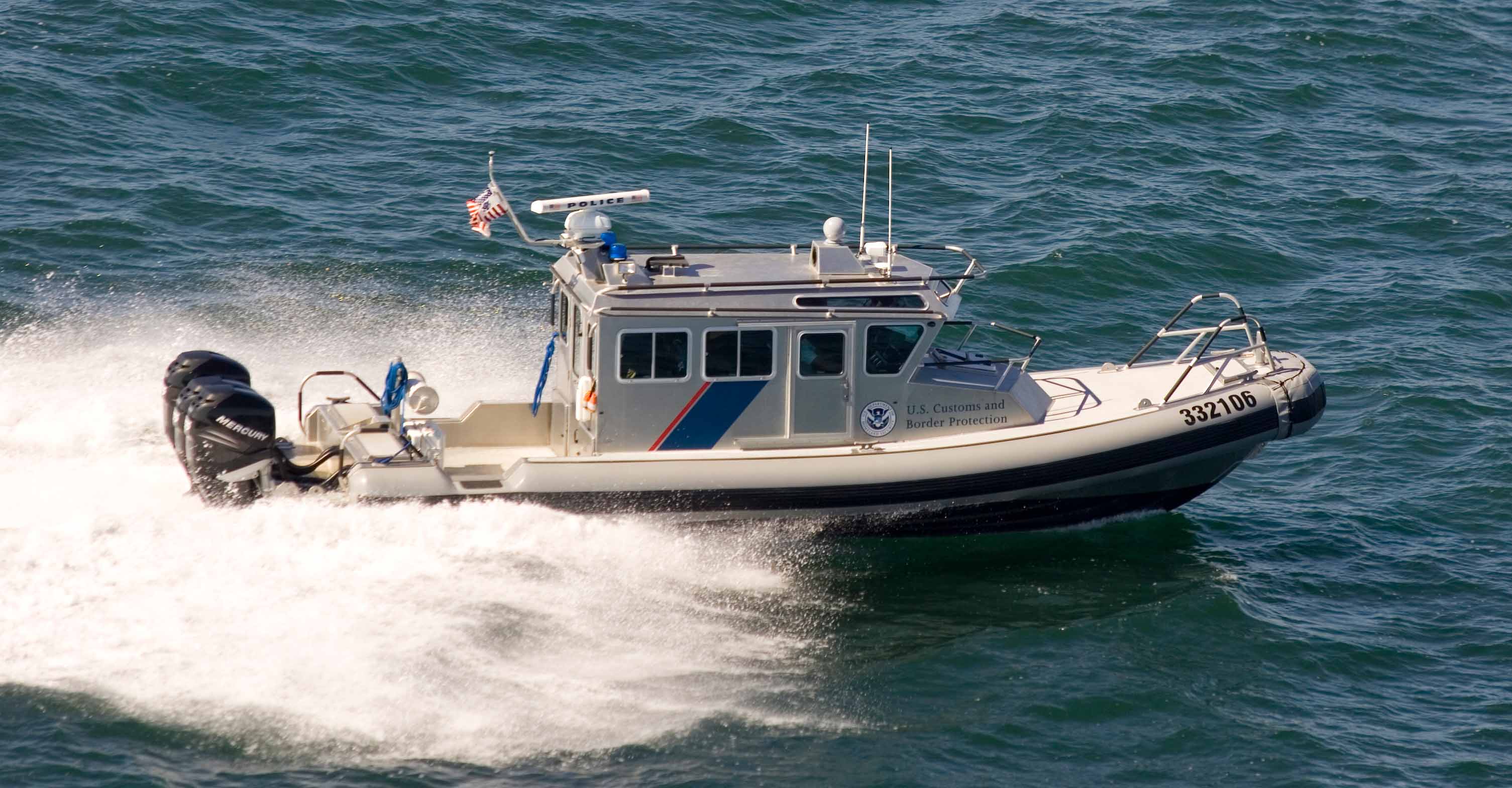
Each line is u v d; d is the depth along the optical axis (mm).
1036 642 45688
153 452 51188
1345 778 40562
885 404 47969
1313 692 44531
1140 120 95688
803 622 45562
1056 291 73562
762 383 46906
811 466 46875
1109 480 49438
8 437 51969
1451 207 87000
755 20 107438
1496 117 102688
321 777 37031
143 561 43531
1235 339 70250
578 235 47000
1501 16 121750
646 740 39375
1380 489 57844
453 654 41500
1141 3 117500
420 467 45156
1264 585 50250
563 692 40781
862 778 38969
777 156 86438
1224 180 88438
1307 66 108375
